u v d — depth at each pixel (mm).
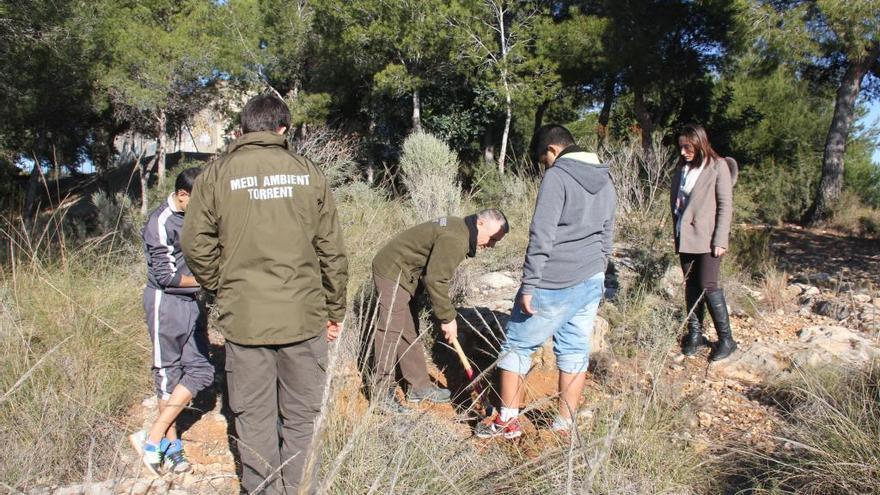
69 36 10859
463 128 20828
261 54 20438
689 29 18016
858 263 9188
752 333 5211
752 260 7531
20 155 15523
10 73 10734
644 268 5879
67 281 4594
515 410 3355
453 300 5348
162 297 3205
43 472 3006
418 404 3691
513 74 17703
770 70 15438
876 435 3014
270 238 2609
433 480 2680
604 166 3361
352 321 3957
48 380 3518
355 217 6996
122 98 17656
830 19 12219
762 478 3115
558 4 19672
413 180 8031
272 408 2732
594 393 3842
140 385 4008
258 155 2680
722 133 21047
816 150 20516
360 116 22953
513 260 6773
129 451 3307
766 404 3965
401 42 18125
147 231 3174
